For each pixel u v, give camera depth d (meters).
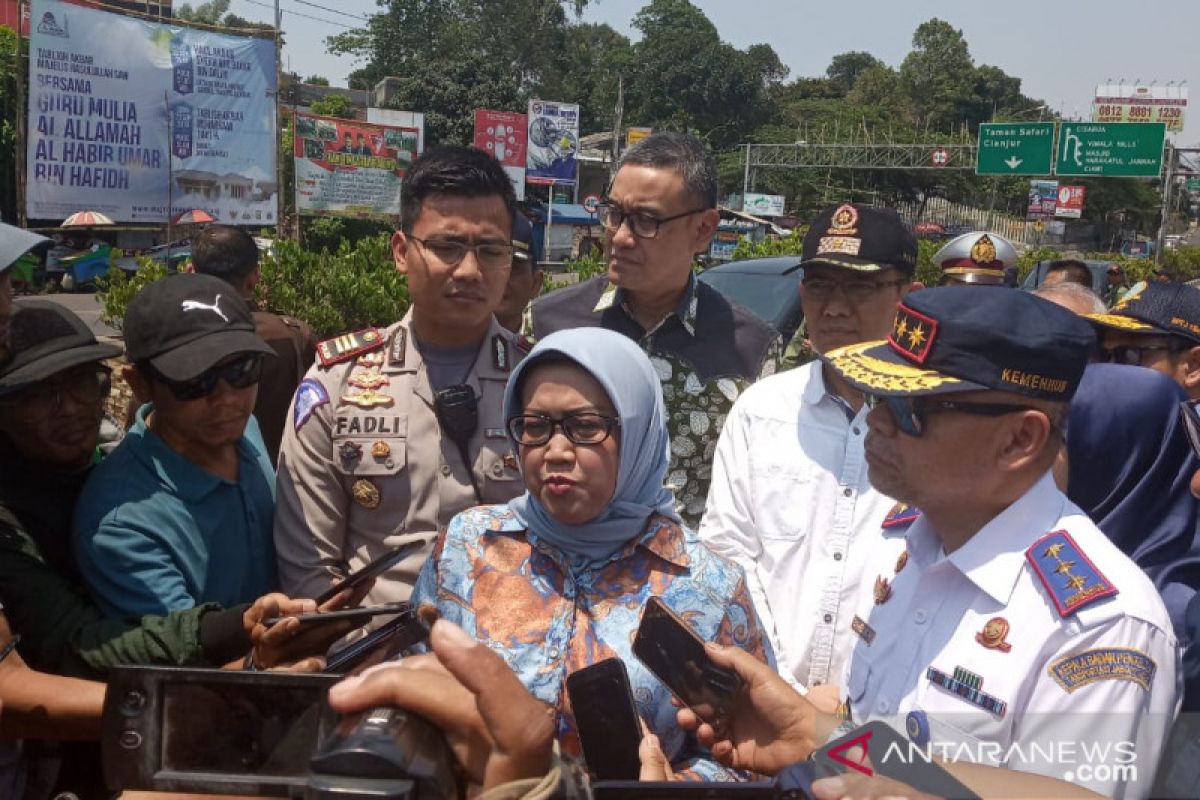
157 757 1.19
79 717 1.88
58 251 18.05
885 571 1.88
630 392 1.95
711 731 1.60
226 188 18.64
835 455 2.57
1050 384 1.53
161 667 1.20
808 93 74.56
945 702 1.55
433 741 1.03
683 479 3.06
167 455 2.29
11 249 2.20
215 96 18.20
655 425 2.03
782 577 2.56
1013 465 1.56
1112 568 1.50
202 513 2.32
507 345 2.77
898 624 1.70
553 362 1.96
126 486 2.23
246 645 1.94
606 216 3.14
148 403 2.42
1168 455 2.57
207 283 2.36
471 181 2.57
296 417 2.61
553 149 28.48
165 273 7.23
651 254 3.04
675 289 3.15
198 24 17.81
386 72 48.53
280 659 1.85
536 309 3.42
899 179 49.56
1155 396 2.60
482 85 36.91
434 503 2.59
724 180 49.41
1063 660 1.46
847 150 38.38
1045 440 1.55
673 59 58.25
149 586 2.17
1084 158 26.78
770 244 11.12
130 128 17.30
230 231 4.36
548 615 1.94
